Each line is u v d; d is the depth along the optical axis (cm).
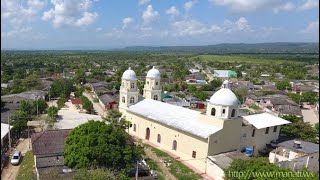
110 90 13988
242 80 19912
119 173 4566
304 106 12750
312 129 6994
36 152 5409
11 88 12850
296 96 13012
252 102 12800
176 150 6303
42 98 11188
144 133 7238
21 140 6856
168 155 6278
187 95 13312
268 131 6544
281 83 16125
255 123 6338
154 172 5300
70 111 10150
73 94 13612
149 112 7106
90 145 4766
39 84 13850
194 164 5847
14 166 5475
